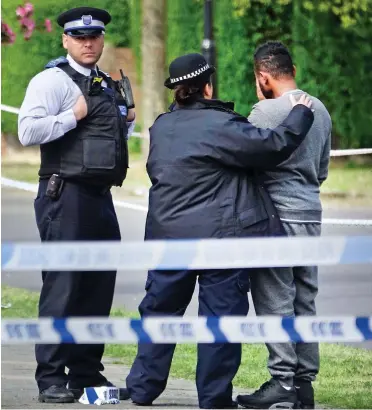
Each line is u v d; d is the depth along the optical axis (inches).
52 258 881.5
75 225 892.0
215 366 852.6
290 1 3629.4
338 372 1103.6
